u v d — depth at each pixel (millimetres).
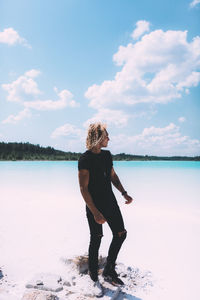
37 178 17000
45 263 2877
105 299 2059
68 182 14289
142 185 13039
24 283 2385
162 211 6312
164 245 3656
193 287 2414
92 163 2312
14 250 3307
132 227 4699
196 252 3367
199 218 5477
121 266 2791
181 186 12523
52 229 4410
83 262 2689
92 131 2361
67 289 2250
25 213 5848
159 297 2215
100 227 2389
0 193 9648
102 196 2340
